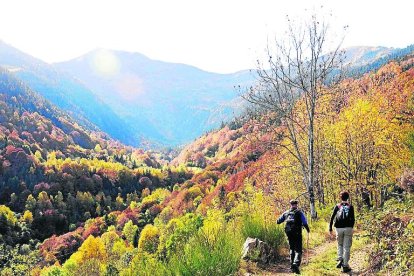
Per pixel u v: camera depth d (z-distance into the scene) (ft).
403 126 58.85
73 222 390.63
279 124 63.10
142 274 23.70
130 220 313.53
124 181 524.52
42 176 456.45
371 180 59.36
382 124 60.03
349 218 27.02
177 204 327.06
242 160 256.32
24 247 288.10
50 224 372.58
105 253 204.03
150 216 355.97
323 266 28.96
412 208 32.19
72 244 297.33
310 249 36.37
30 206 386.73
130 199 467.52
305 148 69.72
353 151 63.21
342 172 65.82
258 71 60.29
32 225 362.33
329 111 68.64
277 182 75.56
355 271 26.50
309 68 57.98
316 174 66.90
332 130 66.28
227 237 27.78
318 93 59.57
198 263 24.16
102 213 420.77
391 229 26.37
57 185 444.96
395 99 63.77
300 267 29.76
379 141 59.00
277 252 32.76
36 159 495.82
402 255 22.41
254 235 33.22
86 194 429.79
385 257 24.34
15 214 376.68
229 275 24.91
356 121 62.90
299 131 65.77
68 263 150.30
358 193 61.93
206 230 28.09
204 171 412.77
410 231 23.57
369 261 26.17
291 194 72.90
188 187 385.09
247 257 30.35
